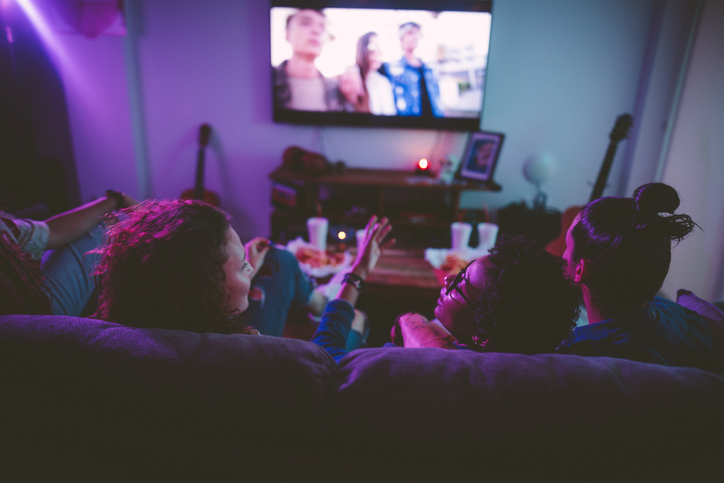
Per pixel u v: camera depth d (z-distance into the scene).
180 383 0.56
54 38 2.99
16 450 0.58
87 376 0.56
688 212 2.37
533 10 2.84
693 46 2.52
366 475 0.55
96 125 3.16
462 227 2.11
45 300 0.83
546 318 0.68
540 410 0.54
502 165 3.15
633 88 2.91
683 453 0.54
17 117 3.00
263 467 0.55
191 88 3.16
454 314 0.79
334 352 0.81
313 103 3.02
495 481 0.55
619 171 3.06
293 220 2.99
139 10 3.01
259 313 1.22
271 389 0.56
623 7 2.78
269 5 2.97
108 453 0.57
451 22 2.78
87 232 1.17
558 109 3.01
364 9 2.80
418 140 3.14
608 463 0.54
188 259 0.68
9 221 0.97
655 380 0.56
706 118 2.29
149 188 3.38
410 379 0.57
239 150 3.28
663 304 0.92
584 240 0.83
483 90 2.90
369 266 1.07
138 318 0.68
